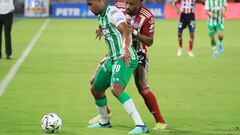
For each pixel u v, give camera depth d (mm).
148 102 22234
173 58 48031
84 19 102312
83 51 52625
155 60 46531
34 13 105312
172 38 67312
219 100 29188
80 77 36688
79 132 21406
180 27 49906
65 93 30781
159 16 104312
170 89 32531
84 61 45062
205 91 31906
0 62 43594
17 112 25469
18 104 27453
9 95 29969
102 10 20688
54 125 21172
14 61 44344
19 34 70375
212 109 26781
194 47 57875
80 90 31781
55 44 58844
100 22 20891
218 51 54219
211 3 50312
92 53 51031
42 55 48781
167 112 25984
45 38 65438
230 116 25156
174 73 39031
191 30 49438
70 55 49188
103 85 21516
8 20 44562
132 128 22344
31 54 49375
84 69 40438
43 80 35219
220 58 48281
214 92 31594
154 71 39969
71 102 28141
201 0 50469
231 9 101688
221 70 40719
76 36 68500
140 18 21594
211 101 28875
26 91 31266
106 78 21391
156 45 59375
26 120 23688
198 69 41156
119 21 20312
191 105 27781
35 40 62781
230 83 34844
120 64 20750
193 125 23172
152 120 24172
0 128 22078
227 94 30984
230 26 86000
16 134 21016
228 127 22828
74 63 43719
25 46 56312
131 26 21625
